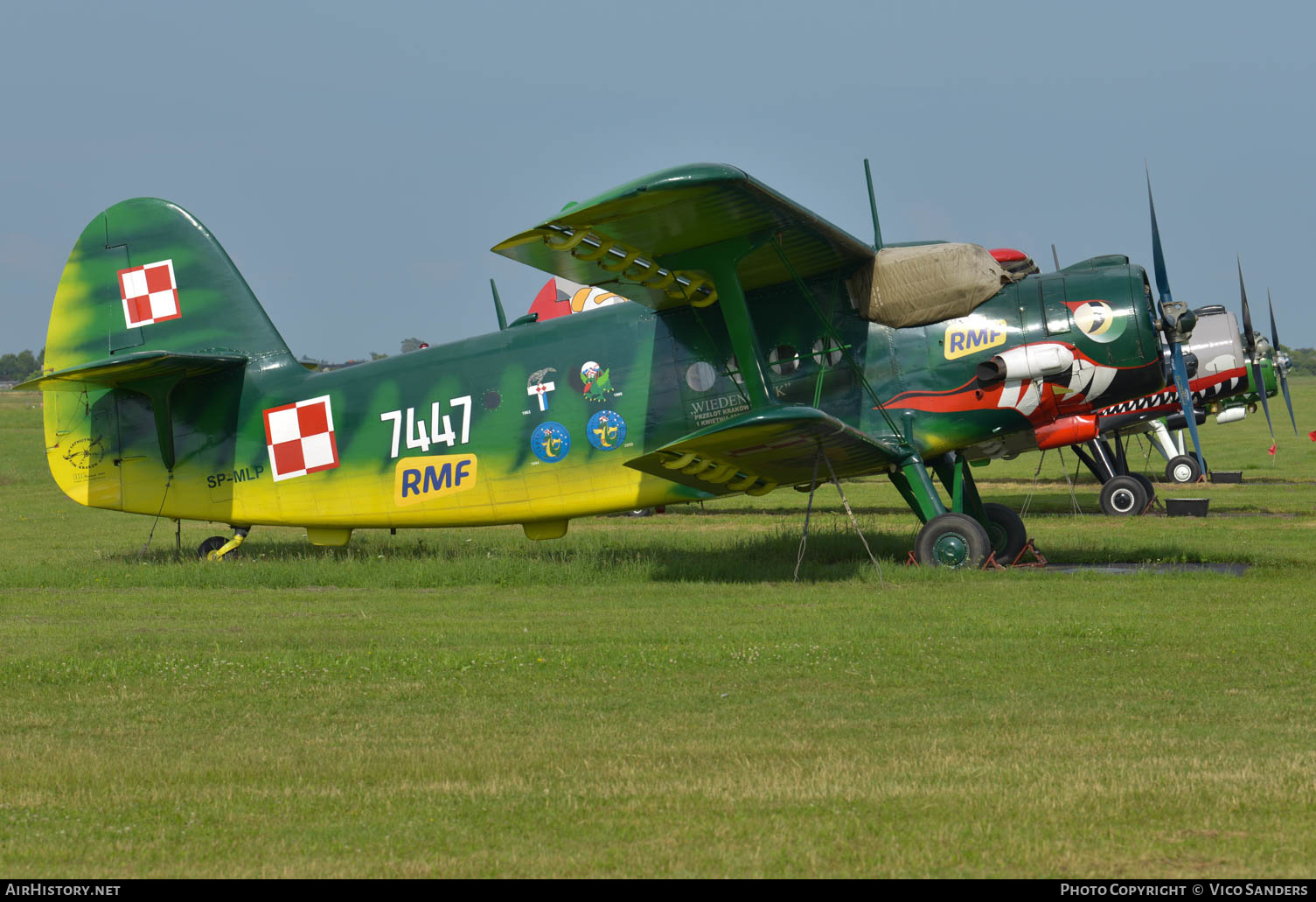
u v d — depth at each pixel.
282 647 36.59
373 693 29.69
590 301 105.19
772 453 49.97
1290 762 21.56
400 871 16.70
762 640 36.00
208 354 62.34
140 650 36.31
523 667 32.53
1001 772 21.14
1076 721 25.27
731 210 44.56
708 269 49.12
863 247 52.19
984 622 38.16
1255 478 117.19
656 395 56.91
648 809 19.38
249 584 54.53
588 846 17.64
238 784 21.55
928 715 26.14
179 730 26.05
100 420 65.00
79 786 21.53
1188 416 57.28
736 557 57.91
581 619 41.50
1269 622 37.50
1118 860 16.62
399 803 20.11
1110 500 83.44
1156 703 26.95
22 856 17.64
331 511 62.16
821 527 78.12
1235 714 25.72
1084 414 55.28
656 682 30.31
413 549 68.25
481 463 59.56
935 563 52.47
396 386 61.06
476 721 26.52
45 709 28.25
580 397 58.06
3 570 57.94
